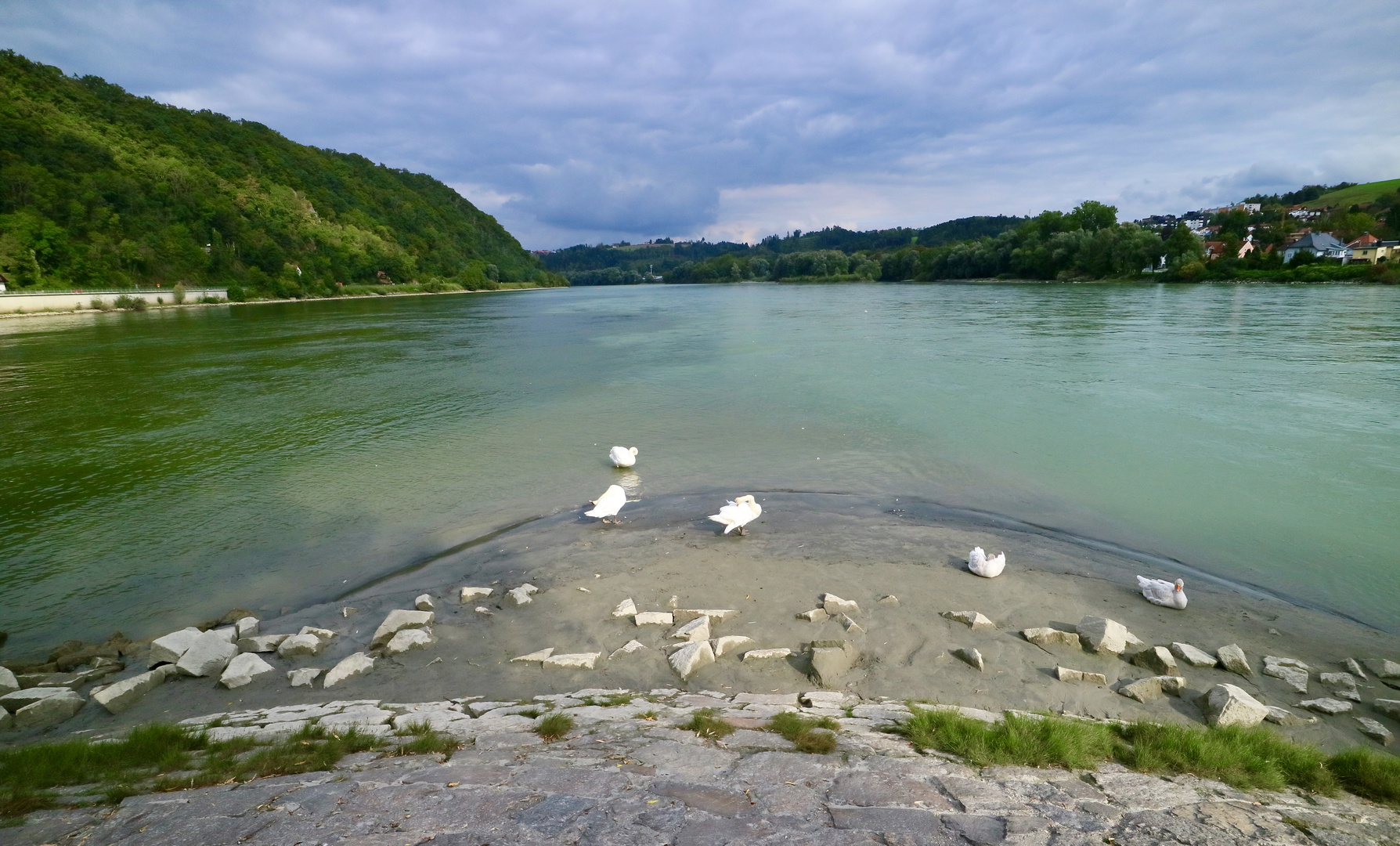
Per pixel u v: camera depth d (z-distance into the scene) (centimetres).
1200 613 978
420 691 799
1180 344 3503
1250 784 550
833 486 1580
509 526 1405
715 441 1980
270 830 409
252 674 839
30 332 5784
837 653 818
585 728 629
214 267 11794
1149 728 642
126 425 2309
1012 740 584
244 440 2091
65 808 472
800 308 7656
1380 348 3194
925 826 423
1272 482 1507
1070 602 1007
